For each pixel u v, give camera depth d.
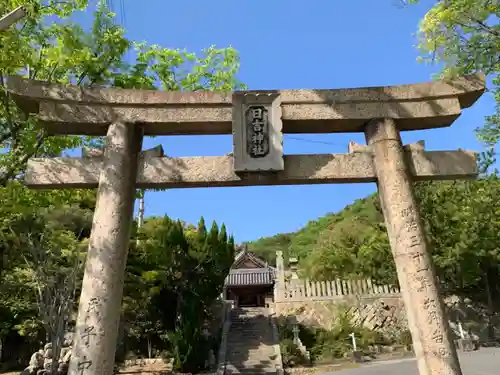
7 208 10.12
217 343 26.52
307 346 27.28
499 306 31.62
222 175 7.86
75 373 6.29
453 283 30.69
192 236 29.73
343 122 8.44
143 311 25.89
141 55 14.30
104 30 10.16
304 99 8.38
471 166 8.25
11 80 7.76
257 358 24.70
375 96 8.47
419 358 6.79
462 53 9.95
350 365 23.25
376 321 29.92
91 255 7.02
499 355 21.05
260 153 7.89
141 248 26.00
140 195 12.23
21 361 24.61
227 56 15.27
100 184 7.55
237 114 8.12
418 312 6.94
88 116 8.01
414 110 8.43
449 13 9.54
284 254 57.84
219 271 27.56
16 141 9.71
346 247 36.75
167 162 7.95
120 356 24.69
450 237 27.36
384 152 8.05
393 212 7.62
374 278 32.56
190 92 8.23
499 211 23.19
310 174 7.97
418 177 8.23
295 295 31.38
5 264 16.67
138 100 8.11
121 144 7.79
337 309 30.42
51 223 19.77
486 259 30.03
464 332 26.72
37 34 10.14
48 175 7.74
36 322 22.02
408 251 7.30
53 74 10.02
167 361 24.22
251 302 43.41
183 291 25.97
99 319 6.62
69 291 15.98
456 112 8.40
